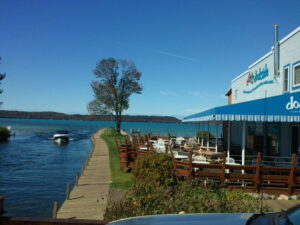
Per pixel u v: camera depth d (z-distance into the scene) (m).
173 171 11.62
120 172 17.38
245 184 10.89
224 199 6.78
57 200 15.02
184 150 16.17
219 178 10.84
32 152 36.72
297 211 3.47
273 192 10.46
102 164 21.59
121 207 6.60
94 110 57.84
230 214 3.90
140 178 11.62
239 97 21.31
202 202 6.29
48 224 5.36
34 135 70.81
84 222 5.32
